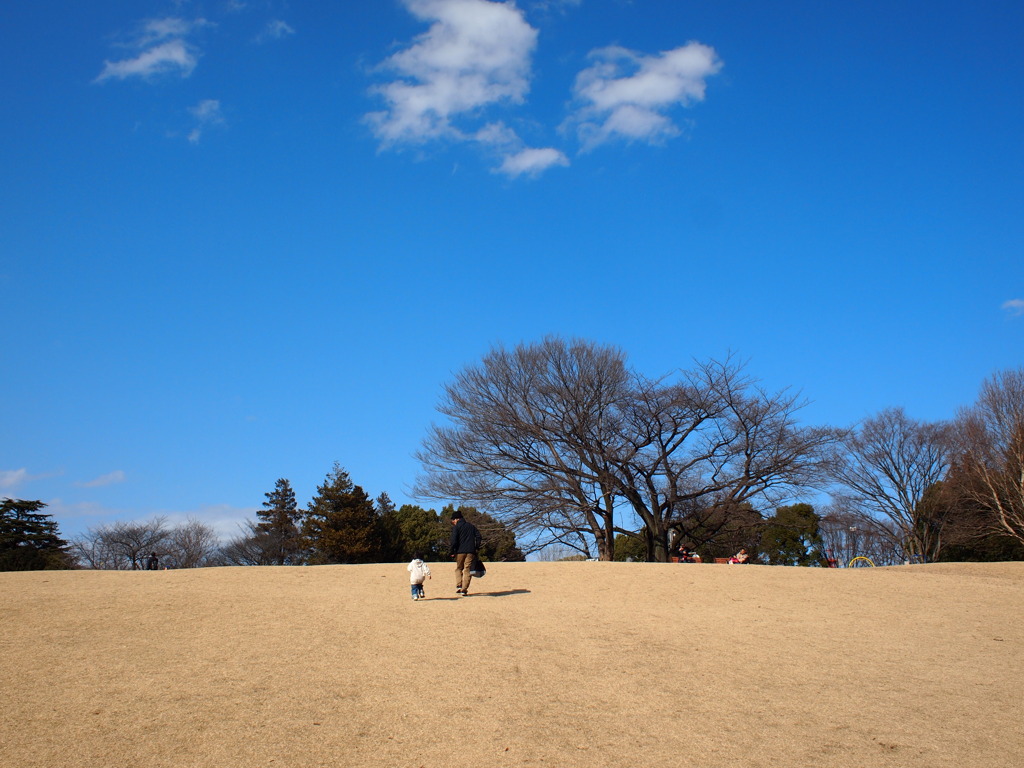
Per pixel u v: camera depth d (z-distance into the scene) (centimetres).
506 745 706
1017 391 4366
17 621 1200
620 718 789
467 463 3653
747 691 896
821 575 1883
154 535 5703
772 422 3619
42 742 678
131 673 912
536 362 3684
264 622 1245
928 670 1006
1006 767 673
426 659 1005
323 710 789
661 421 3697
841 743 728
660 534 3622
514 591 1683
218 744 686
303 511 6381
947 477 4750
